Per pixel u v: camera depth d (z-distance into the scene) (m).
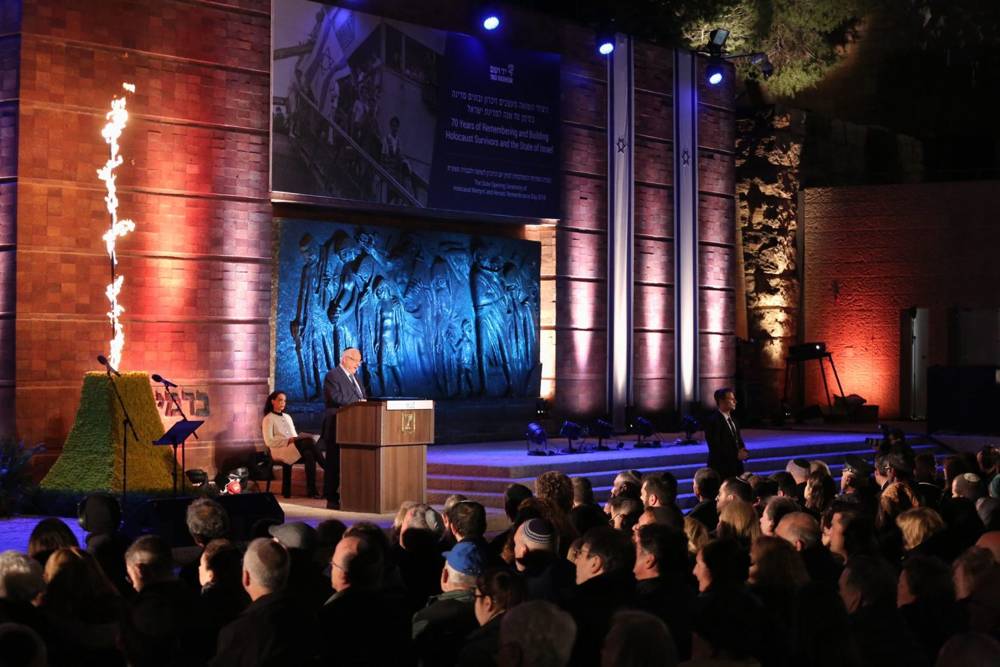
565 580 6.52
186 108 16.14
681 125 22.72
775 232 27.42
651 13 27.53
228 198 16.55
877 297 28.09
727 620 4.36
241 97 16.66
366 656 5.48
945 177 31.59
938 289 27.72
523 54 20.05
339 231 17.86
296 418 17.28
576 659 5.42
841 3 30.33
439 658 5.73
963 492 10.31
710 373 23.23
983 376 22.83
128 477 13.88
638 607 5.59
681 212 22.69
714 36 22.80
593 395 21.38
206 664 5.03
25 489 14.17
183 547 10.11
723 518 7.51
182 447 14.48
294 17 17.19
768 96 31.16
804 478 11.50
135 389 14.20
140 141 15.75
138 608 4.88
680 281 22.70
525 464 16.00
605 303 21.50
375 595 5.61
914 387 27.86
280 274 17.19
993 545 6.49
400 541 7.70
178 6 16.08
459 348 19.44
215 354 16.41
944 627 5.46
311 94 17.39
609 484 16.73
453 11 19.31
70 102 15.20
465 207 19.33
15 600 5.12
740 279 27.42
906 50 31.67
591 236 21.27
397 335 18.52
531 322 20.50
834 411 27.39
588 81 21.19
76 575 5.16
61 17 15.12
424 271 18.94
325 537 7.20
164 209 15.97
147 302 15.81
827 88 32.03
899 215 27.94
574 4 26.97
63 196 15.14
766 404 27.17
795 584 5.62
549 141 20.42
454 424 19.34
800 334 28.59
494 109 19.67
